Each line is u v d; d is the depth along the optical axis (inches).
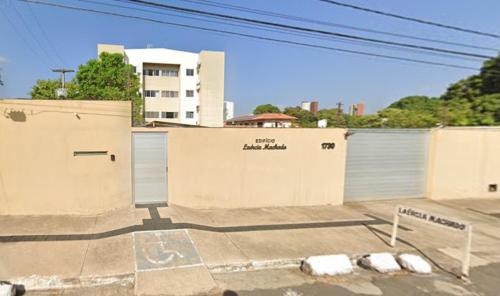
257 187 377.7
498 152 504.7
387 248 270.5
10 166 295.4
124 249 233.3
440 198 476.4
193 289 186.7
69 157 307.3
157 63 1648.6
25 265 202.2
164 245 243.9
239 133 365.4
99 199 317.7
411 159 462.6
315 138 396.8
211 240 262.4
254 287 195.0
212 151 357.7
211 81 1644.9
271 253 243.9
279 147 381.7
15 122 293.9
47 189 304.7
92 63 1248.8
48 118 301.0
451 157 478.9
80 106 307.7
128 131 329.4
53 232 261.0
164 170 347.6
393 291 197.6
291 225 317.4
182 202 352.5
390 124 842.8
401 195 462.3
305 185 397.1
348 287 200.4
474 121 668.1
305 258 237.8
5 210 297.4
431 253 266.4
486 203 466.9
